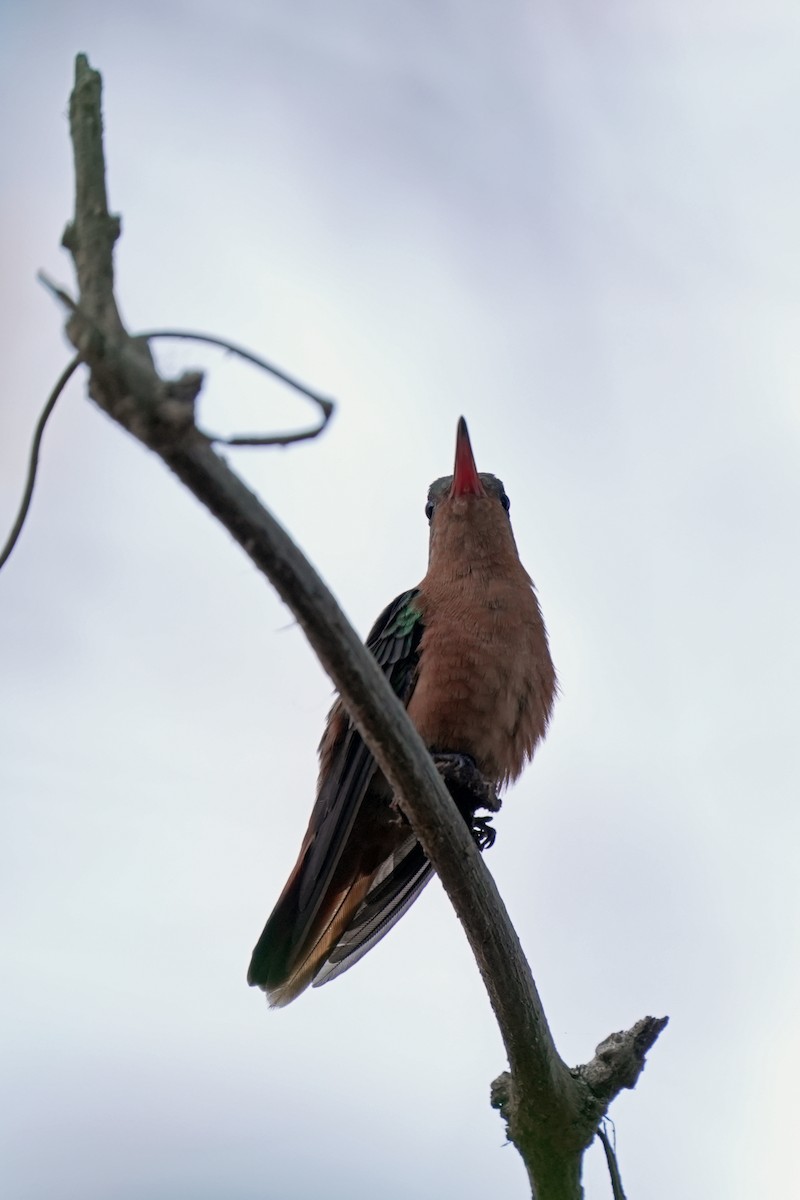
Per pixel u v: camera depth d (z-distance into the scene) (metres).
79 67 4.36
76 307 3.55
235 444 3.83
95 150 4.13
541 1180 6.10
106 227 3.93
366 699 4.62
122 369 3.49
